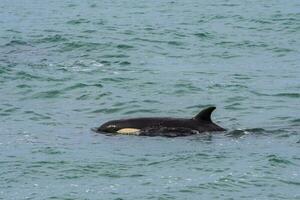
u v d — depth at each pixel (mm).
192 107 99688
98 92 105562
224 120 93000
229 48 139000
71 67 121125
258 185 68125
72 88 107750
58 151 78250
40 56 129375
